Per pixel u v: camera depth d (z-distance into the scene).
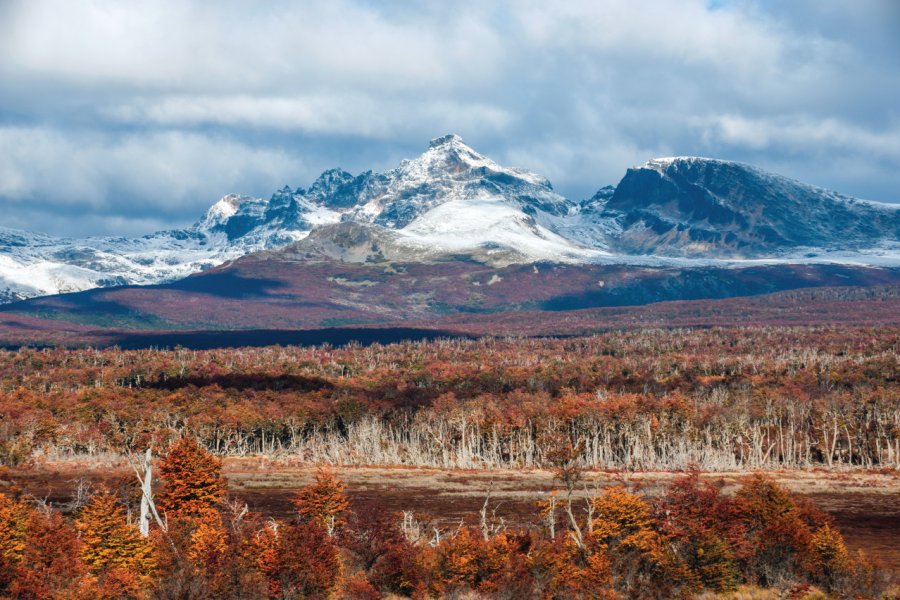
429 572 169.38
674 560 167.00
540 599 160.00
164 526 181.38
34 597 156.12
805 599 160.38
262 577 160.50
